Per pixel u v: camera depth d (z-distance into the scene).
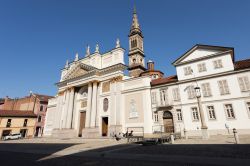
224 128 24.75
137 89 33.78
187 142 18.55
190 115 27.95
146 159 10.33
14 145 25.73
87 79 40.59
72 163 10.25
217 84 26.72
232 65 25.95
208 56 28.19
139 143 19.41
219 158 9.22
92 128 35.47
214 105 26.27
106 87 38.06
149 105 32.09
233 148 12.35
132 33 75.81
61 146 21.33
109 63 39.69
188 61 30.02
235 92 24.98
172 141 19.28
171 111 30.02
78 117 41.84
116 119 34.06
